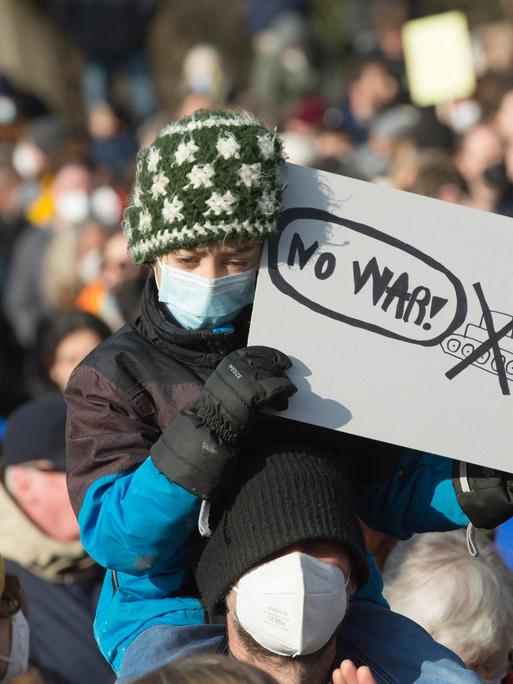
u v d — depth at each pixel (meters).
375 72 30.81
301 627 7.22
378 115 30.00
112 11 38.59
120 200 25.58
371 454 8.18
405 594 9.69
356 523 7.62
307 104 30.92
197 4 46.25
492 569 9.82
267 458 7.57
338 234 7.80
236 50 46.19
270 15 39.78
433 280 7.87
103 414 7.69
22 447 12.27
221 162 7.36
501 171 22.53
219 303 7.63
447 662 7.98
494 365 7.86
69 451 7.82
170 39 44.66
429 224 7.91
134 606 7.97
